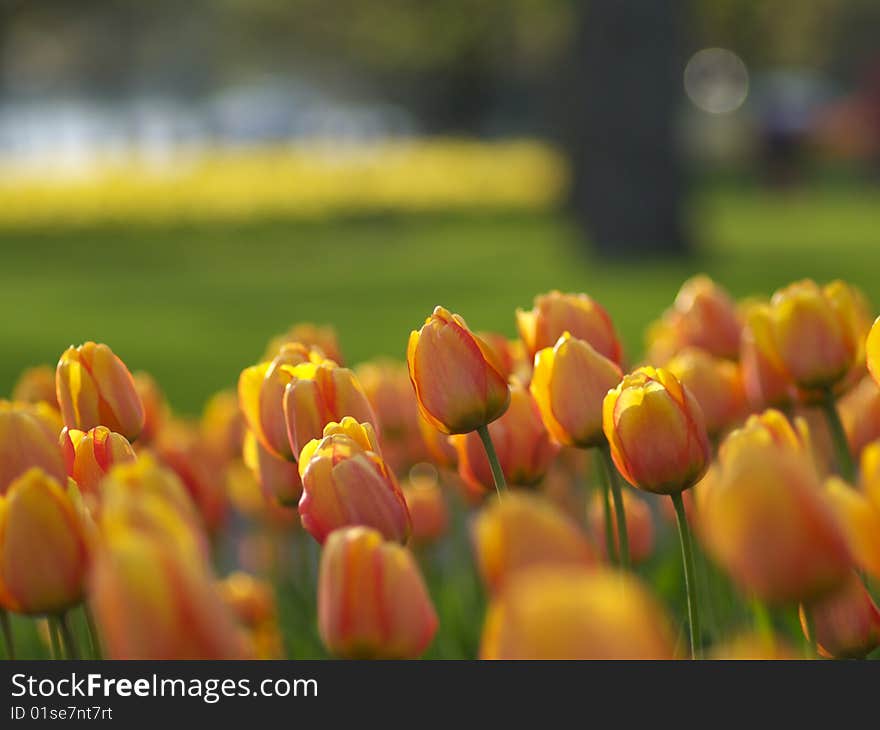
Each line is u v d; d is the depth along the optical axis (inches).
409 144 3208.7
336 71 4296.3
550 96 3095.5
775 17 3029.0
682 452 109.6
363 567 86.7
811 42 3533.5
